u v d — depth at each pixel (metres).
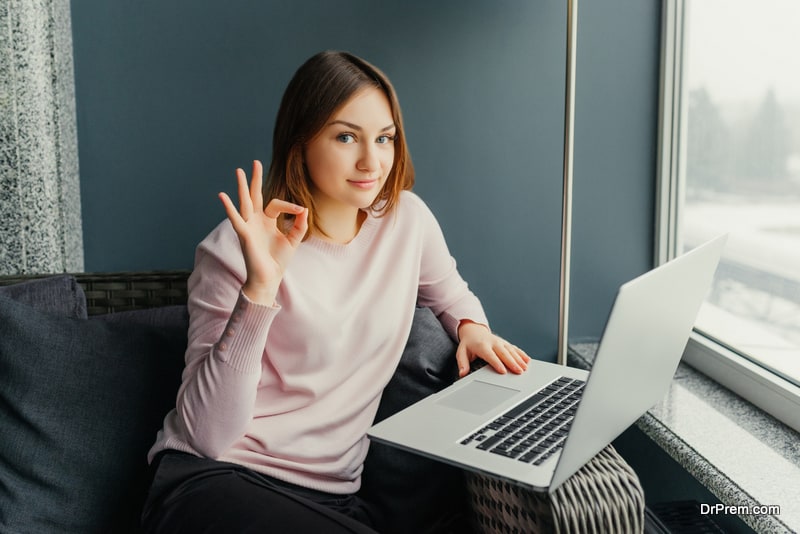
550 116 2.32
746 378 1.99
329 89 1.41
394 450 1.55
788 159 1.80
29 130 1.94
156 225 2.25
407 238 1.61
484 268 2.38
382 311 1.53
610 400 1.16
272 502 1.24
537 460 1.19
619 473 1.23
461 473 1.55
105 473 1.48
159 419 1.54
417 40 2.24
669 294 1.21
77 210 2.17
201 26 2.17
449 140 2.31
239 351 1.28
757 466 1.66
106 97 2.17
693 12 2.22
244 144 2.24
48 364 1.50
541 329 2.44
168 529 1.24
